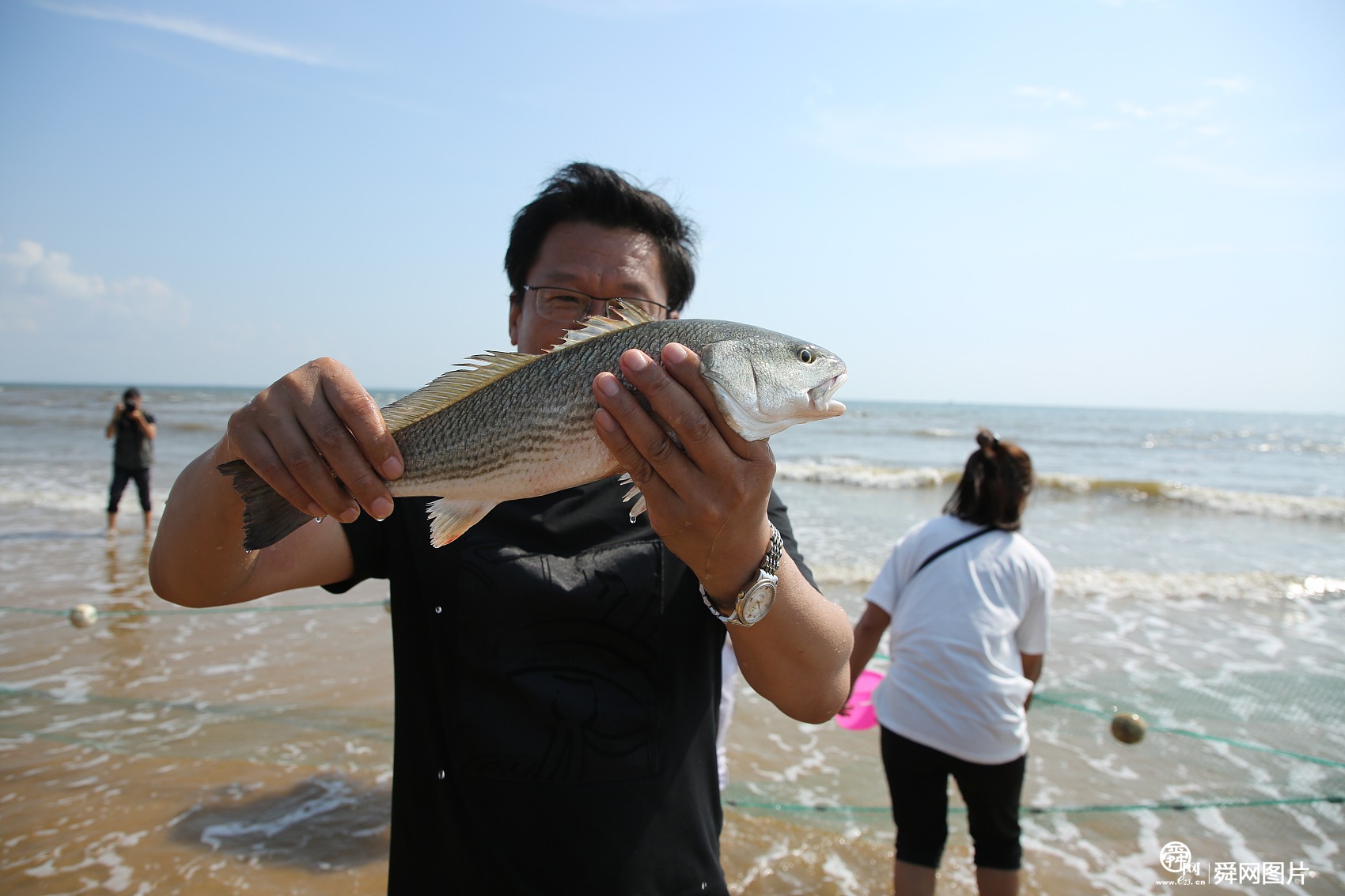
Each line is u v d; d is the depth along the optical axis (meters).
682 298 2.72
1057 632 7.89
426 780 1.89
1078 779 4.96
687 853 1.85
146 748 5.01
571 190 2.43
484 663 1.89
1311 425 77.88
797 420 2.13
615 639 1.93
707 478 1.62
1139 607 8.83
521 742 1.83
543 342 2.43
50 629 7.24
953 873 4.25
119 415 12.33
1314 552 12.17
